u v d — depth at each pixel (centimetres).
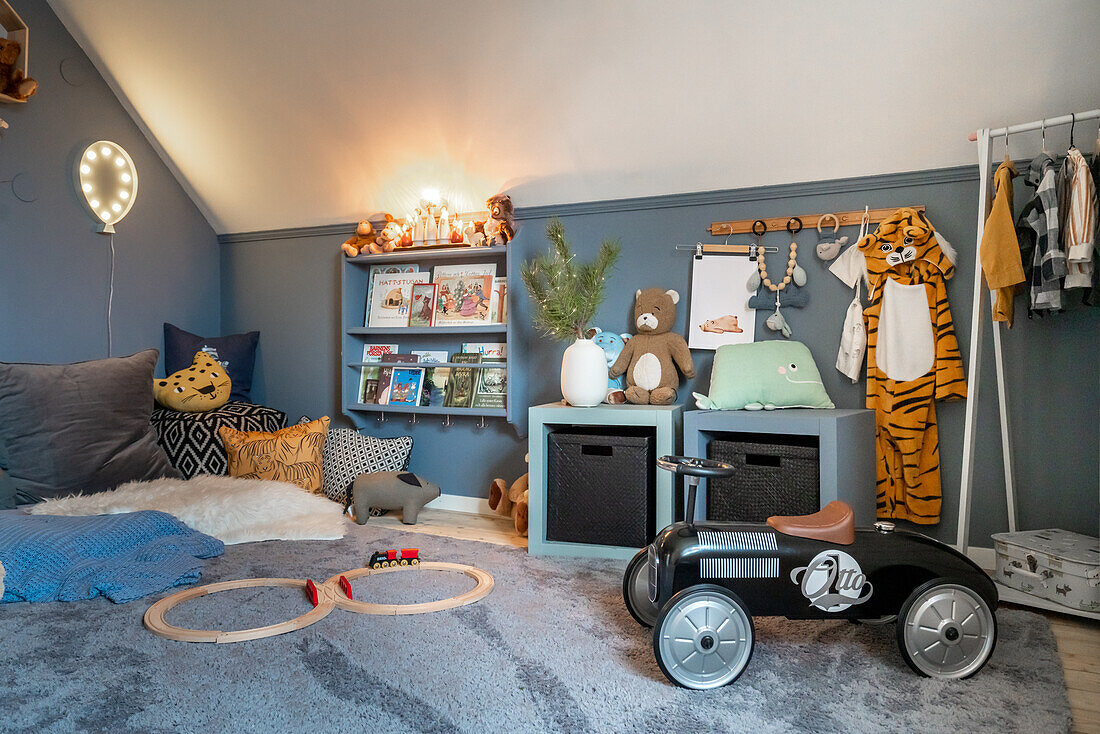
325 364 413
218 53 338
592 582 247
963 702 161
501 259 365
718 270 314
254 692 162
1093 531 256
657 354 313
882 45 252
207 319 433
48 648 187
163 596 228
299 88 342
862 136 279
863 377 295
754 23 259
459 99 320
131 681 167
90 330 361
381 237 375
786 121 284
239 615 211
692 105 290
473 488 374
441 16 291
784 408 279
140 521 258
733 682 170
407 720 150
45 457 287
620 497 278
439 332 365
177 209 412
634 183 326
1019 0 229
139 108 378
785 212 305
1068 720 152
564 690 165
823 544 177
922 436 276
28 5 331
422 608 214
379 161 362
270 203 409
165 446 352
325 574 252
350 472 362
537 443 286
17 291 327
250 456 343
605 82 294
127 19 337
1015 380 267
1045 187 227
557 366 350
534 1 275
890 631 205
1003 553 238
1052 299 230
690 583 175
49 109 340
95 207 356
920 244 273
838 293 297
